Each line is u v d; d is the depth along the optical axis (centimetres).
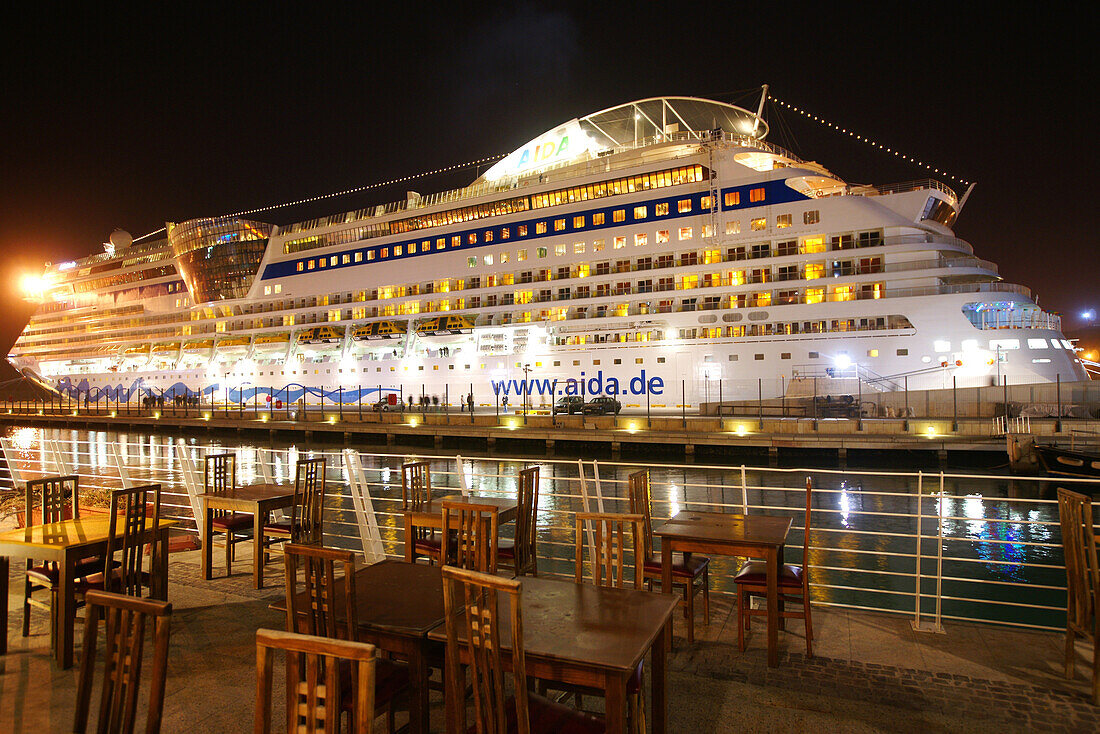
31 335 7094
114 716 282
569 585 413
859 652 530
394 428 3712
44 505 588
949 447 2567
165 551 565
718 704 442
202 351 5484
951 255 3275
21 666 498
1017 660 514
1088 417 2791
